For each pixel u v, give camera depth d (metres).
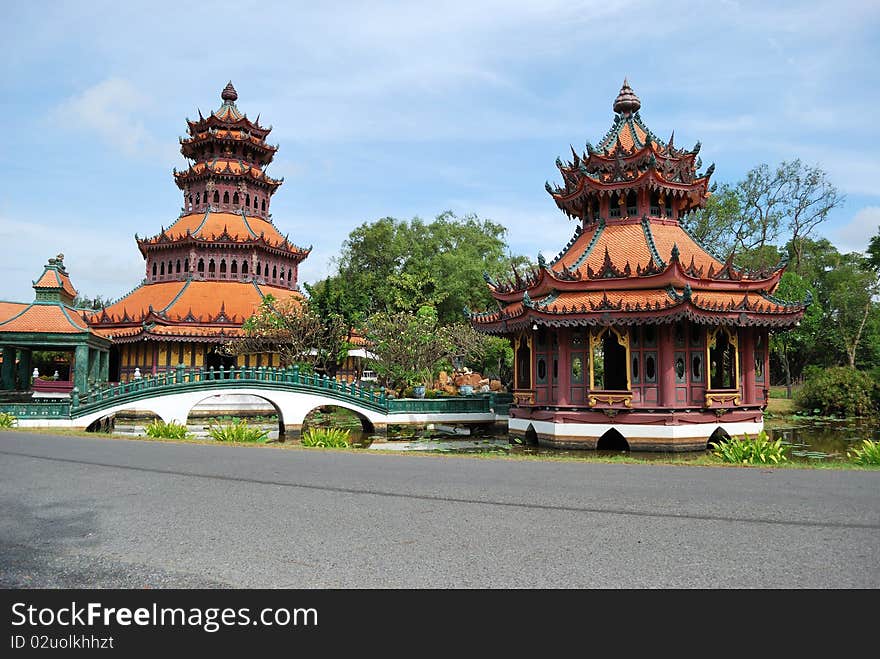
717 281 31.94
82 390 44.69
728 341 31.95
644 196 35.97
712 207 68.31
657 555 9.32
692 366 30.80
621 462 19.34
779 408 52.75
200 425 47.47
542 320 30.08
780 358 77.62
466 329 61.50
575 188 37.94
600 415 30.95
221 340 59.25
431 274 76.88
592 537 10.27
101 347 50.41
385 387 58.25
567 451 30.94
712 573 8.58
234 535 10.48
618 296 31.22
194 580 8.49
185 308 62.41
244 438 29.56
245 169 73.06
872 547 9.67
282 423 41.88
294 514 11.98
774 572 8.61
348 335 57.81
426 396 48.34
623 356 40.38
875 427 41.22
